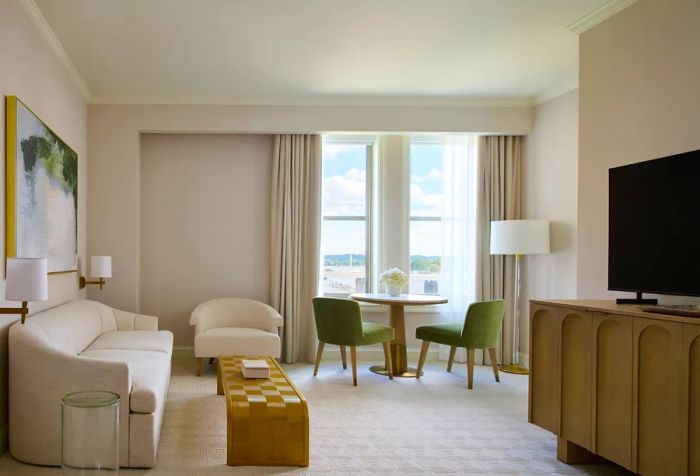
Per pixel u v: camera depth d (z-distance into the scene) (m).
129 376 3.17
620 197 3.42
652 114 3.57
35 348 3.15
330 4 3.85
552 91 5.98
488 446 3.70
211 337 5.53
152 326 5.45
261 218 6.69
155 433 3.25
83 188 5.82
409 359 6.80
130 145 6.08
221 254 6.64
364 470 3.24
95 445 2.34
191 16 4.04
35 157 3.91
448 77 5.52
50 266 4.32
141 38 4.46
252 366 3.93
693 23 3.29
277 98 6.20
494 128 6.40
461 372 6.12
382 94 6.11
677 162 2.99
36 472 3.06
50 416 3.13
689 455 2.53
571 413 3.30
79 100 5.61
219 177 6.65
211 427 3.94
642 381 2.79
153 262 6.54
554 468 3.31
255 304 6.19
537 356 3.62
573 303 3.35
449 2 3.82
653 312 2.81
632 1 3.70
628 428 2.87
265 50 4.75
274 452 3.28
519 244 5.88
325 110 6.28
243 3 3.83
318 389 5.23
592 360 3.11
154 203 6.56
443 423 4.20
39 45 4.14
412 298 5.87
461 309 6.73
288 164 6.56
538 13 4.01
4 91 3.41
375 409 4.57
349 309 5.39
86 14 4.00
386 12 3.99
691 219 2.89
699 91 3.25
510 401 4.88
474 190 6.72
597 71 4.04
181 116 6.16
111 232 6.02
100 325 5.01
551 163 6.08
